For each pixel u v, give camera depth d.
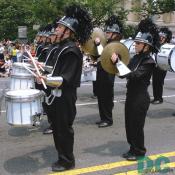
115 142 6.80
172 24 35.88
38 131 7.43
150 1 17.73
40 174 5.41
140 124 5.71
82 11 5.27
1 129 7.57
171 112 9.13
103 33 7.59
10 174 5.43
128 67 5.61
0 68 16.39
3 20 31.03
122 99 10.64
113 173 5.44
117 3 18.52
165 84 13.67
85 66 9.18
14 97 5.05
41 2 17.86
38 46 8.04
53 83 5.02
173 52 8.32
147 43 5.49
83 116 8.67
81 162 5.83
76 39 5.30
